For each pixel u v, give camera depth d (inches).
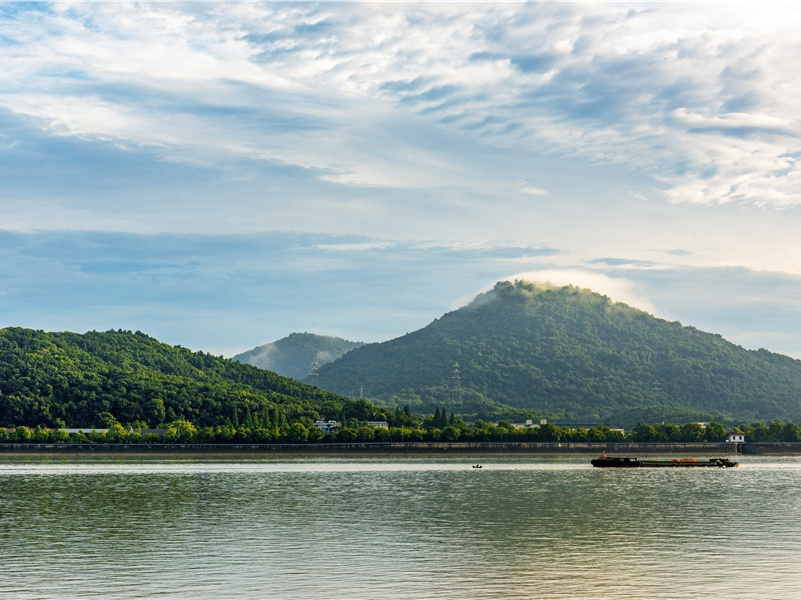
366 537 5147.6
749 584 3934.5
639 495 7657.5
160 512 6240.2
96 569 4202.8
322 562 4377.5
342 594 3737.7
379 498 7244.1
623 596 3725.4
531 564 4347.9
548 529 5502.0
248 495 7436.0
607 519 5969.5
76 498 7140.8
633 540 5068.9
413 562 4394.7
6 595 3710.6
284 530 5413.4
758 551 4719.5
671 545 4899.1
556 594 3754.9
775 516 6161.4
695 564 4357.8
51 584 3900.1
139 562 4365.2
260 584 3907.5
